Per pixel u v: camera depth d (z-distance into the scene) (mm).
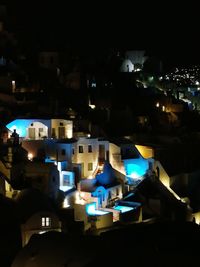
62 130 66812
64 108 76188
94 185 60094
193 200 67000
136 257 31516
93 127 73438
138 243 34031
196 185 69938
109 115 82750
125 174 65688
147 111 90312
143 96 94875
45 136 64562
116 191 61406
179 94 108188
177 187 67375
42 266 34094
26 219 44906
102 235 36969
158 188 62688
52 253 34906
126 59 111875
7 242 41312
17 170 54312
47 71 89750
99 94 88812
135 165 66500
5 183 50688
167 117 91500
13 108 69938
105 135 74125
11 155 54844
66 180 58906
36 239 37281
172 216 59656
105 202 58875
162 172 66938
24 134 64562
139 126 84188
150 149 69500
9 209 44625
